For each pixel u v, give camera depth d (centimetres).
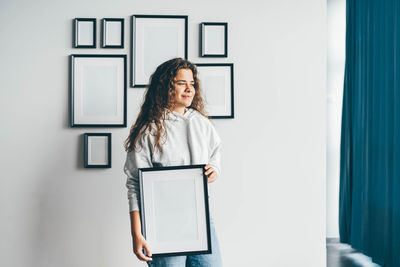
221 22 231
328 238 345
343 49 346
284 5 235
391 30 261
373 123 282
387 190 263
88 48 225
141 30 226
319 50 237
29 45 224
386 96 264
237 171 232
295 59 235
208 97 228
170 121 158
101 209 226
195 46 230
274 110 234
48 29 224
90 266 226
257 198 233
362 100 294
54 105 225
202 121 167
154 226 152
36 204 224
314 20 237
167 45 227
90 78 224
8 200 223
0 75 222
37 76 224
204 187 153
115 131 226
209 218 153
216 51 229
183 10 229
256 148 233
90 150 224
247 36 233
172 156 153
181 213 153
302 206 235
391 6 261
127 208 227
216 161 171
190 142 157
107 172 226
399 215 253
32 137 224
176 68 161
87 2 226
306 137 236
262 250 233
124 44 227
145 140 155
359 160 300
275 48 234
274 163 234
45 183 225
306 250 235
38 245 224
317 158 236
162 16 226
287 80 235
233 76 229
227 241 231
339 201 325
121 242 227
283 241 234
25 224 224
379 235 275
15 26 223
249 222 232
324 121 236
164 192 153
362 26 296
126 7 227
